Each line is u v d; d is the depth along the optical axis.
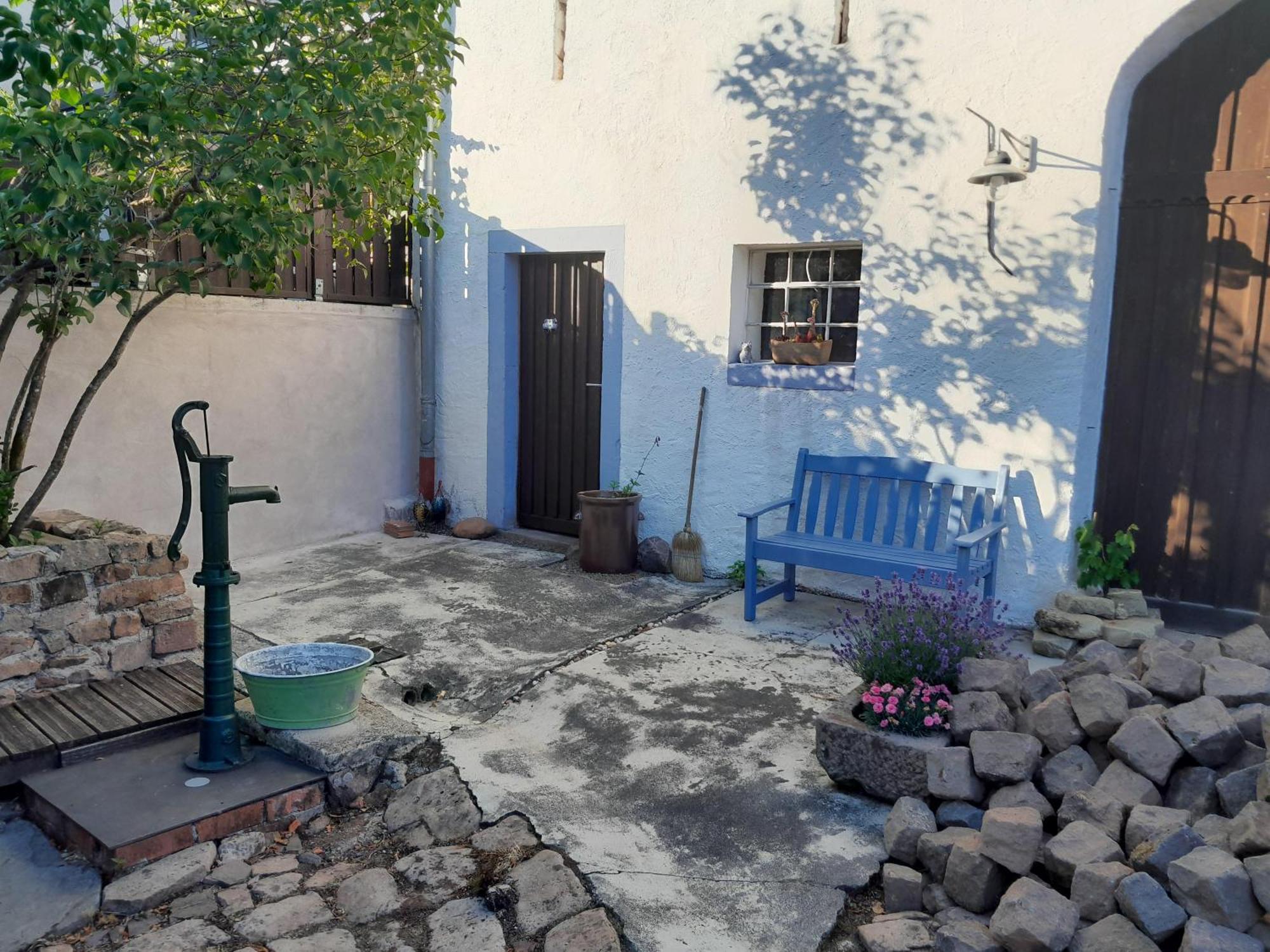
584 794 3.60
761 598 5.71
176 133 4.04
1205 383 5.08
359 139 4.89
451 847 3.36
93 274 4.24
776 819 3.43
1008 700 3.52
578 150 6.83
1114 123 5.01
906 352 5.68
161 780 3.62
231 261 4.49
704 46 6.19
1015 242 5.27
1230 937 2.44
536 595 6.03
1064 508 5.25
